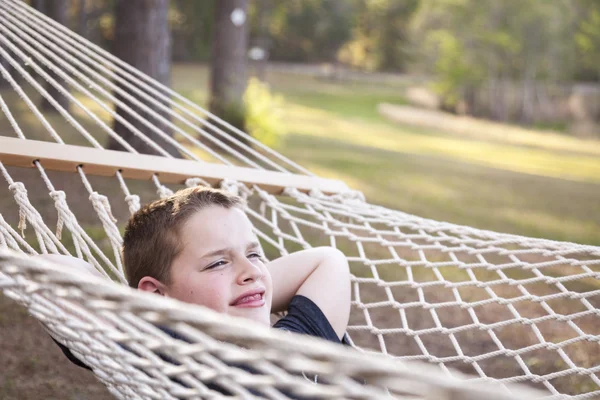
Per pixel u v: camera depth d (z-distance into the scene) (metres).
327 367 0.77
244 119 11.09
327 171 10.29
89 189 2.15
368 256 5.16
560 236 7.48
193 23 36.72
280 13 42.91
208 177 2.52
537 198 10.23
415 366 0.78
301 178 2.71
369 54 49.38
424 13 39.50
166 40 7.88
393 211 2.55
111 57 2.88
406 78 46.78
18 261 1.01
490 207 8.90
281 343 0.81
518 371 3.49
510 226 7.74
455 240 2.26
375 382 0.74
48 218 5.32
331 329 1.84
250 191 2.56
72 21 27.77
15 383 2.96
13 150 2.22
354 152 13.48
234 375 0.94
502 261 5.61
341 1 47.91
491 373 3.46
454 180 11.17
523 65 36.34
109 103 13.77
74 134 9.37
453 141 23.56
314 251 1.99
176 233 1.61
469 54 36.50
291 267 1.95
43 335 3.46
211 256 1.59
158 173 2.43
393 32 48.47
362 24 49.06
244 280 1.60
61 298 1.09
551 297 2.04
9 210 5.52
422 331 1.99
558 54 35.91
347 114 29.80
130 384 1.12
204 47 36.69
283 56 48.62
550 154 22.39
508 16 36.00
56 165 2.28
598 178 16.31
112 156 2.38
